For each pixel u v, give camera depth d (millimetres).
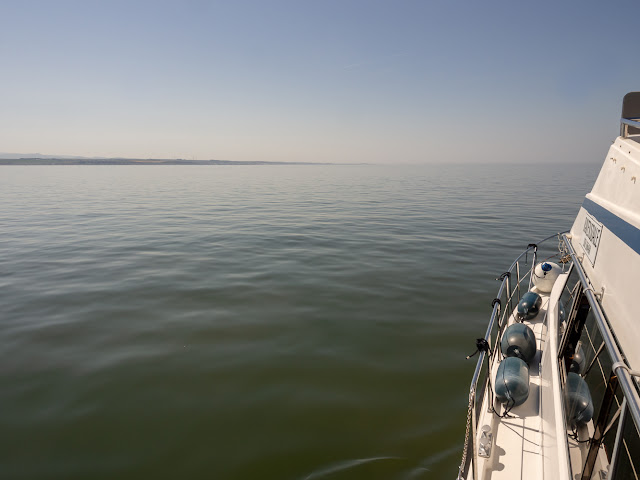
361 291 12227
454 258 16375
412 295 11898
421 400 6816
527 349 5676
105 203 38156
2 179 81188
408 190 54375
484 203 37344
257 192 52156
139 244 19188
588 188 56719
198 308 10852
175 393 6988
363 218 27859
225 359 8141
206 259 16250
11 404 6652
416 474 5195
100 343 8805
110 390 7062
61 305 11062
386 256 16734
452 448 5680
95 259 16281
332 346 8695
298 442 5820
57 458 5508
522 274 14023
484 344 4551
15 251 17703
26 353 8344
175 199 42438
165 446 5738
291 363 7992
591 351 3977
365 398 6863
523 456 4242
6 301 11375
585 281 3932
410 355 8320
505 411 4777
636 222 3088
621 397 3051
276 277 13680
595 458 3271
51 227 24094
